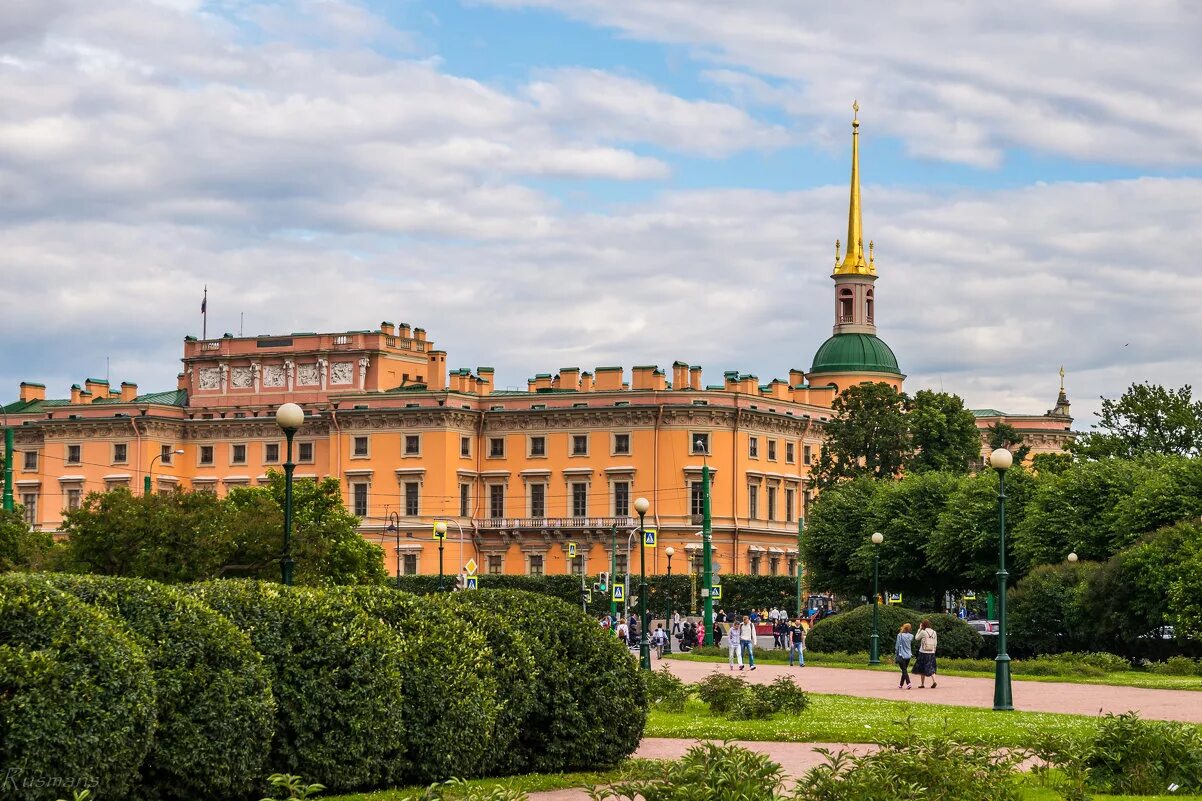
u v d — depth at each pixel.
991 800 27.03
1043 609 88.69
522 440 165.62
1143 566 81.69
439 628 33.47
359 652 31.64
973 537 109.44
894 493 120.19
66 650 26.47
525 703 34.62
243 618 30.83
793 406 169.12
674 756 37.25
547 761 35.16
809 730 43.03
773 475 165.00
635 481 160.50
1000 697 51.84
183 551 65.50
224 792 28.97
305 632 31.41
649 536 91.62
